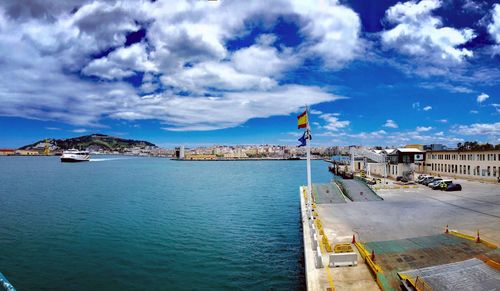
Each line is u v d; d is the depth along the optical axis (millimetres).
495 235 24469
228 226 42625
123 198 69500
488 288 14977
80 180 114938
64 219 46750
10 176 131250
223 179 127625
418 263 18922
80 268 27719
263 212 53250
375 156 82125
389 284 16391
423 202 41031
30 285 24484
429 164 78500
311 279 17344
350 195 46875
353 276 17625
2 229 40656
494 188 51281
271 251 32031
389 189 55000
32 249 32719
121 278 25672
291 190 87125
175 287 24078
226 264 28500
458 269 17188
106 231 39750
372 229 27438
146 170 187875
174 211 53906
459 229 26609
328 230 27375
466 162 65562
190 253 31469
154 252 31766
